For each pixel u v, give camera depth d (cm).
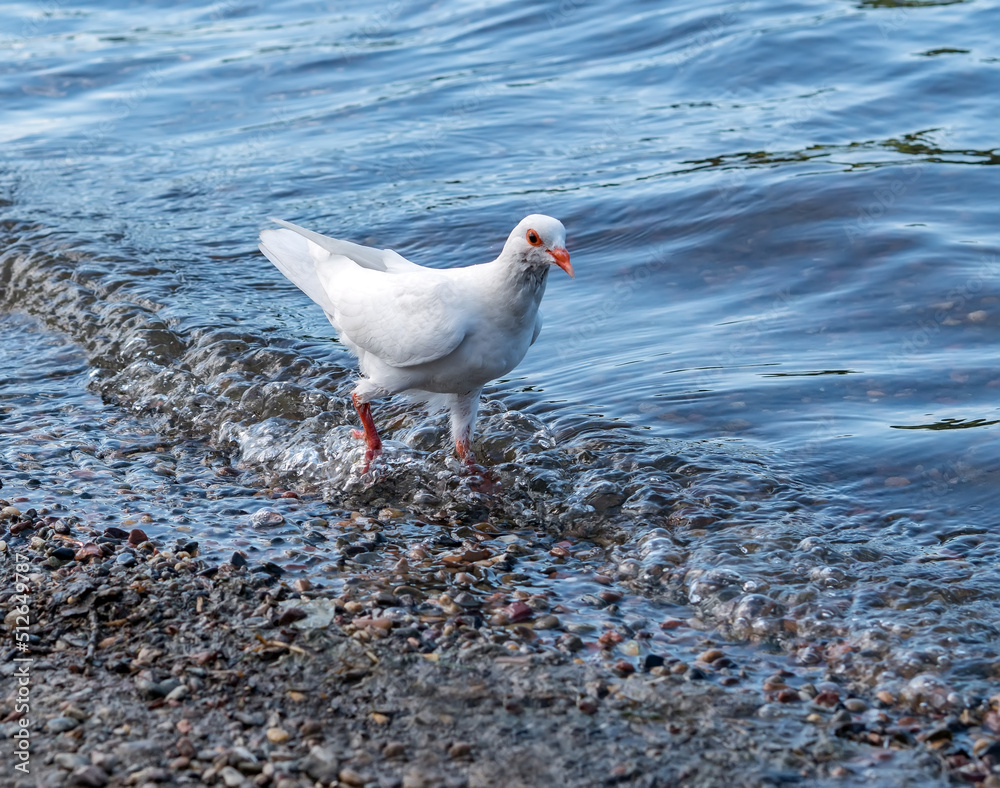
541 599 571
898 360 838
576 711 468
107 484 714
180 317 959
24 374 911
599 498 681
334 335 947
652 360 876
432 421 789
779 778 427
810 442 734
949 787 423
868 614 550
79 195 1318
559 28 1903
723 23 1800
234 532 649
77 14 2312
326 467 747
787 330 908
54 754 435
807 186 1166
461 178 1320
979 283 944
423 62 1803
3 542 615
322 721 458
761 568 595
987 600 557
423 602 565
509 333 659
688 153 1318
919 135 1313
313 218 1220
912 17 1734
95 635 524
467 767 430
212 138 1536
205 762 430
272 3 2300
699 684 491
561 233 612
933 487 672
